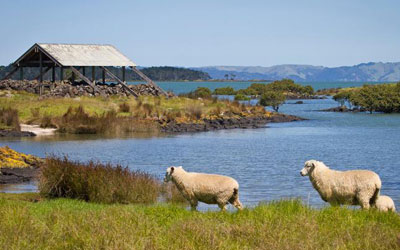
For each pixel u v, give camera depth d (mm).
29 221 11164
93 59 67875
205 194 14164
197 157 33375
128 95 66188
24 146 36031
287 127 55094
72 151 34625
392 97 77250
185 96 70750
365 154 35625
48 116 47469
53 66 68188
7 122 44094
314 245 9664
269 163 31281
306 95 133125
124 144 38875
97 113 50625
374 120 64000
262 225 10797
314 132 50219
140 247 9445
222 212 12625
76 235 10172
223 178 14148
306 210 12508
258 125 55812
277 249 9430
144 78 71438
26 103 53156
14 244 9555
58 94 60375
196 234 10195
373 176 13164
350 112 78125
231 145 39688
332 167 30234
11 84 65688
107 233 10156
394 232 10719
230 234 10375
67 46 68438
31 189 21094
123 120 47969
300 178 25984
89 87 63500
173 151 35906
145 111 53250
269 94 76188
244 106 63906
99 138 42094
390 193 22328
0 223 10938
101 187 18000
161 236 10273
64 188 18766
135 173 20594
